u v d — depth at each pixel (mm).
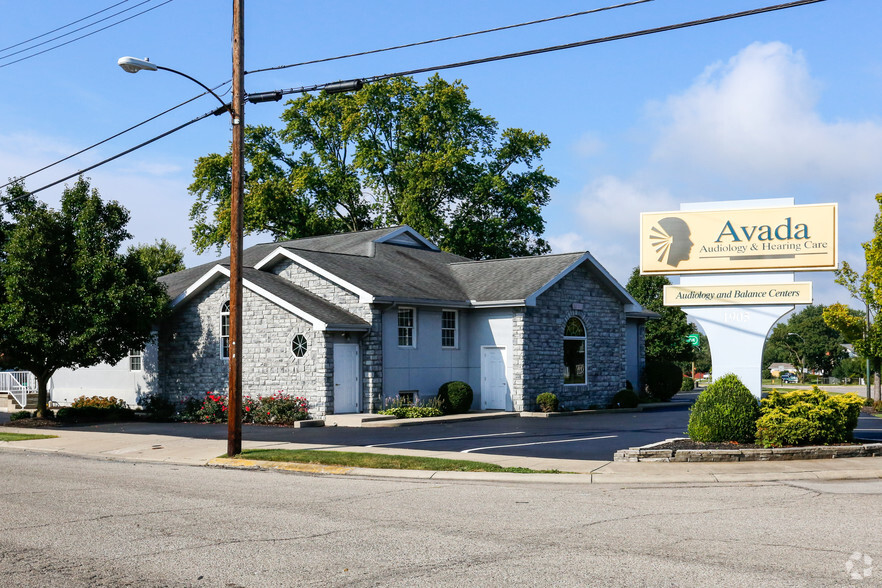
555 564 7629
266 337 26625
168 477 14742
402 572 7391
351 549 8359
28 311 25312
